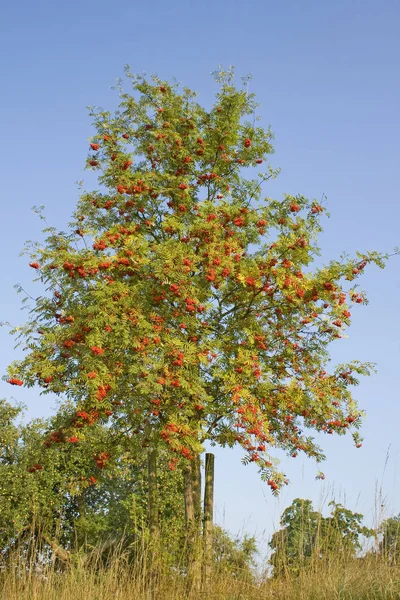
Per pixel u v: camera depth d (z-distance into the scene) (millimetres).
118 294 11570
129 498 24438
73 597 9180
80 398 11703
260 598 9133
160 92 14898
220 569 10461
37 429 26156
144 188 13617
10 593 9266
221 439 12656
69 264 11641
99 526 23844
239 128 14594
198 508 13297
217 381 12844
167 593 9781
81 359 11445
